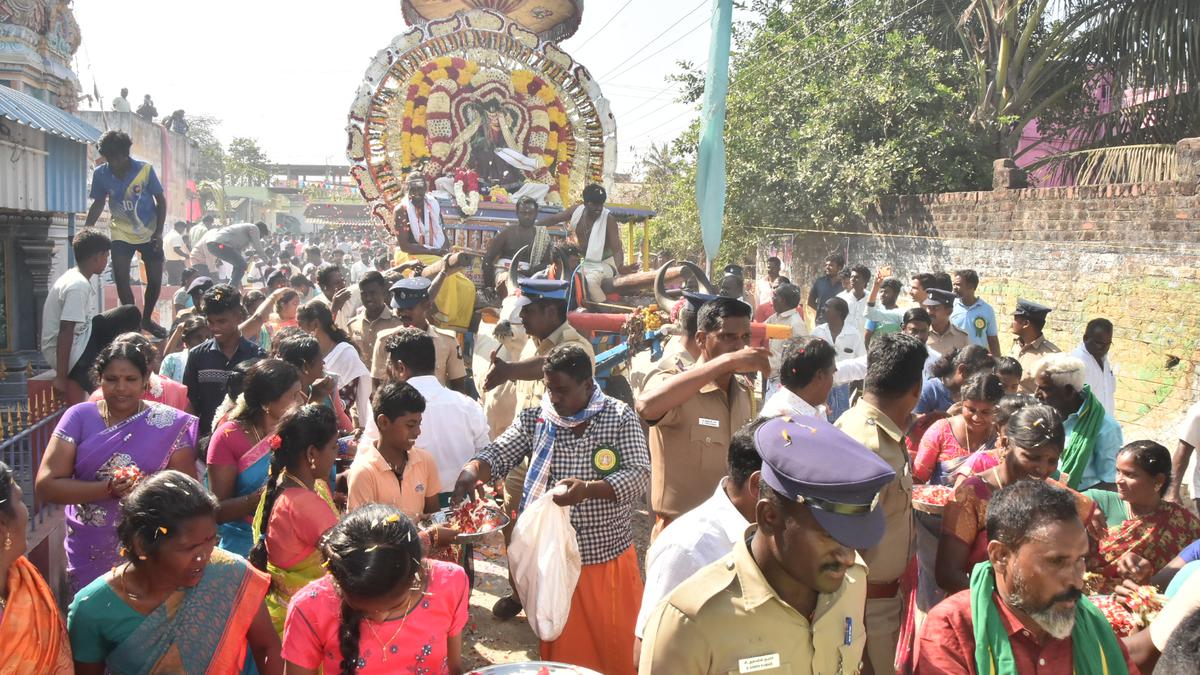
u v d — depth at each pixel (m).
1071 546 2.54
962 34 17.70
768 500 2.37
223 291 6.11
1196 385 9.70
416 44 14.12
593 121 14.97
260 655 3.26
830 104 16.03
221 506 4.26
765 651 2.39
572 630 4.52
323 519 3.82
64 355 6.48
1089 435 5.27
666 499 4.61
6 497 2.64
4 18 9.49
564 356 4.48
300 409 3.95
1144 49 15.88
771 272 14.19
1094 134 17.20
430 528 4.36
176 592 2.99
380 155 14.12
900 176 15.79
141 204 8.89
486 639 5.47
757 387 12.35
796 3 18.83
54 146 8.20
